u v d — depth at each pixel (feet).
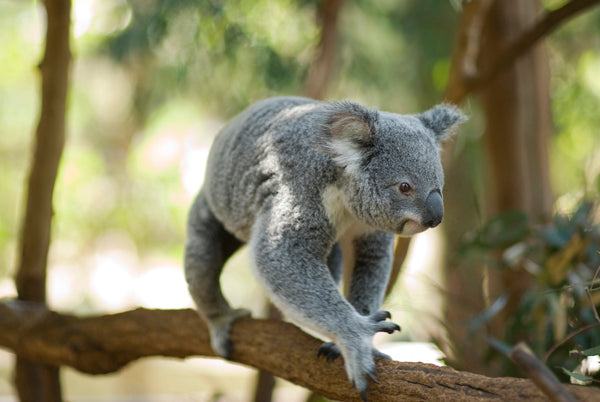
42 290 20.49
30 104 59.11
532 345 15.70
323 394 12.57
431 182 12.28
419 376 10.84
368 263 13.96
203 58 26.43
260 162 13.55
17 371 20.06
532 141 23.35
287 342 13.50
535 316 15.64
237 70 26.27
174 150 48.03
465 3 20.15
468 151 34.86
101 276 62.75
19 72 57.31
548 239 17.15
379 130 12.64
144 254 55.98
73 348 18.04
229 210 14.44
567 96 33.73
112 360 17.95
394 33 31.94
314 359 12.67
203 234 15.65
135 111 38.45
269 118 14.07
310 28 27.07
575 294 15.14
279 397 34.42
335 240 13.24
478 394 10.12
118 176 55.83
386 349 21.65
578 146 34.96
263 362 13.80
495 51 23.71
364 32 30.25
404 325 26.66
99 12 30.35
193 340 15.83
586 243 15.60
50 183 19.92
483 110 24.35
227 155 14.52
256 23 25.50
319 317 11.76
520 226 18.70
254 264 12.76
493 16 23.61
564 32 35.19
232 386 36.06
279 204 12.83
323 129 12.48
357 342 11.37
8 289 58.39
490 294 22.52
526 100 23.30
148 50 29.96
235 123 15.08
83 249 60.95
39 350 18.71
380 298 13.83
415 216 12.12
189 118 42.68
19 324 19.13
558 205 21.89
